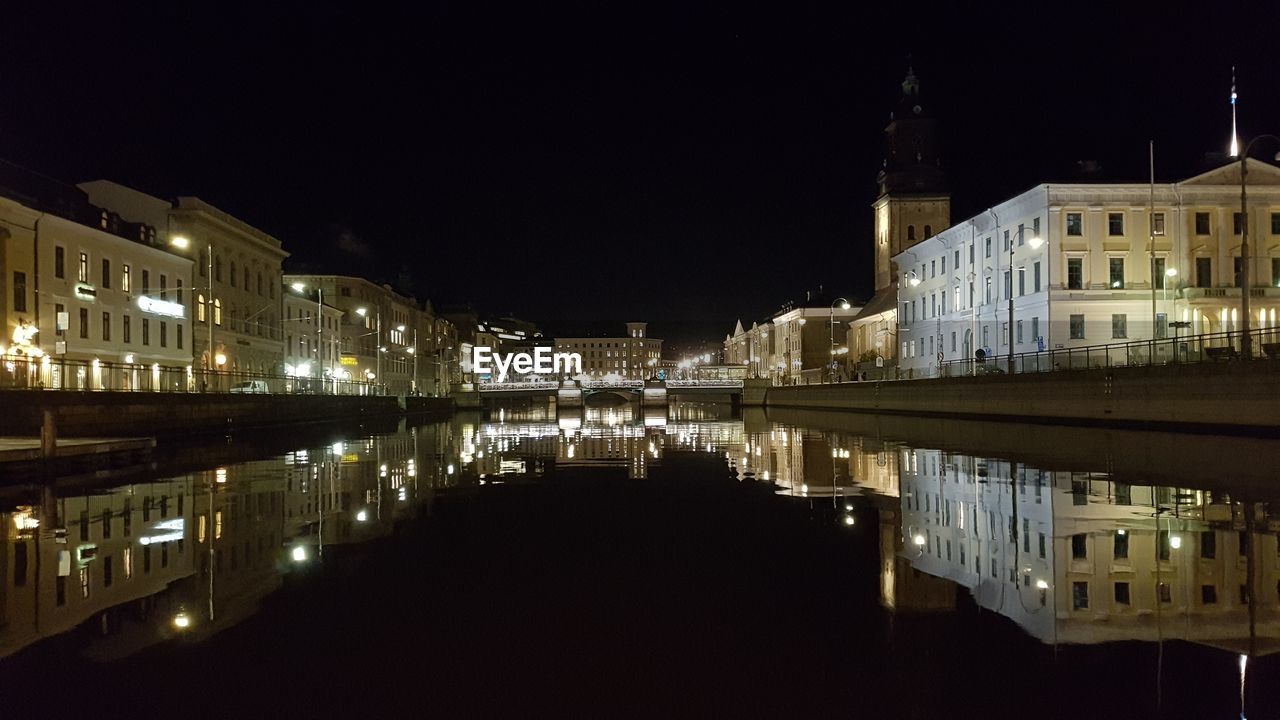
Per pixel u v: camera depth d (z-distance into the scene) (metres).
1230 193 55.41
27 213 42.06
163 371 43.22
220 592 9.35
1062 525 13.04
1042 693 6.09
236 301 66.94
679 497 17.56
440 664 6.93
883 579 9.75
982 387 50.16
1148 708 5.79
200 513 15.48
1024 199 58.25
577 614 8.40
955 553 11.15
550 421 74.25
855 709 5.89
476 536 12.95
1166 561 10.39
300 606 8.74
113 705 6.05
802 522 14.02
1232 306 54.75
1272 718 5.60
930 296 76.31
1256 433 29.56
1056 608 8.34
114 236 49.72
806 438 39.56
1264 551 10.95
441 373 135.88
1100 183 55.38
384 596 9.18
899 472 22.05
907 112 98.88
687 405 151.62
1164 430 34.31
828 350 128.00
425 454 30.89
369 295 102.75
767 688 6.32
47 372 41.41
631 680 6.53
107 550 11.81
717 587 9.48
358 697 6.20
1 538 12.79
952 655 6.96
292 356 79.94
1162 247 55.28
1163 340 38.41
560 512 15.49
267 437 42.91
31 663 6.96
